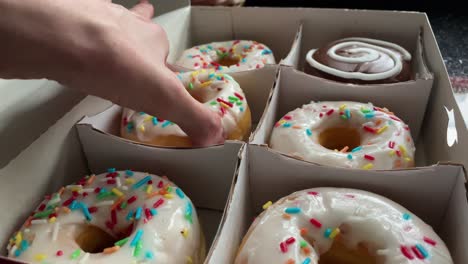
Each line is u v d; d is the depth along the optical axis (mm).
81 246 272
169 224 258
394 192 271
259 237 244
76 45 214
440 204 270
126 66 229
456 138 286
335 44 404
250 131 352
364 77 360
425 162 348
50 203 277
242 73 370
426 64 370
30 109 277
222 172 292
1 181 262
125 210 271
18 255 250
